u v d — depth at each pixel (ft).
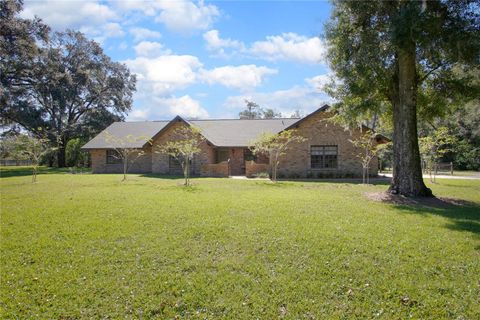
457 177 80.89
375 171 80.53
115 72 155.02
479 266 18.90
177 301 15.43
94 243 22.80
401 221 29.35
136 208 34.27
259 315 14.39
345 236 24.03
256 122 104.12
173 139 90.53
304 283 16.89
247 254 20.66
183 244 22.49
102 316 14.34
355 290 16.25
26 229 26.22
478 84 44.83
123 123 113.70
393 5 39.17
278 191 50.75
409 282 16.96
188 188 53.88
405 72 43.27
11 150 83.35
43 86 126.31
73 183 63.05
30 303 15.20
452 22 37.40
